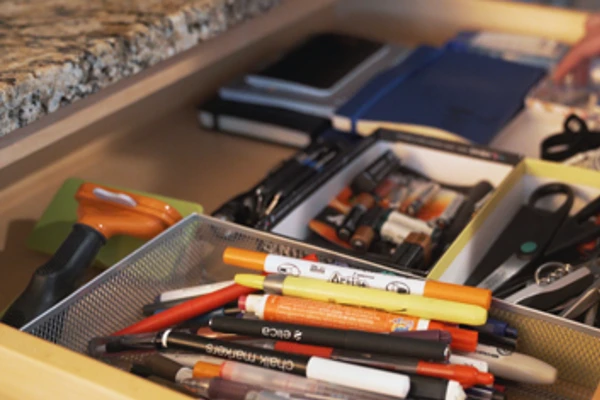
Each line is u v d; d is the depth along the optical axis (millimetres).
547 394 523
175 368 496
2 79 537
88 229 629
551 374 493
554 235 710
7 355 463
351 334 482
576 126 913
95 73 604
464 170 802
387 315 504
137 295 600
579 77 1001
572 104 933
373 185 771
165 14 673
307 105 962
